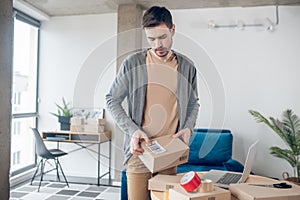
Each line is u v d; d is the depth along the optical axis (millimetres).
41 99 4715
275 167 3955
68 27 4645
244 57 4059
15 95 4355
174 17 4254
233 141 4059
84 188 3891
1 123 1956
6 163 2004
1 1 1925
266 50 4004
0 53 1931
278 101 3971
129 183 1494
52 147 4602
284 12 3959
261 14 4012
